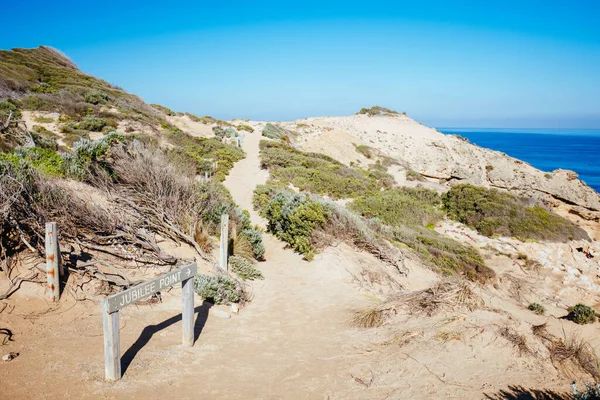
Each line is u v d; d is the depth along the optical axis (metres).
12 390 4.59
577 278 16.73
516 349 6.04
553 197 36.50
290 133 48.25
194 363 5.95
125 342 6.23
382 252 13.56
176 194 11.44
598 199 34.66
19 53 40.53
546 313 12.30
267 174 26.30
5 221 7.27
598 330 10.18
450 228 21.41
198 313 7.99
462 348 6.09
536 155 142.38
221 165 26.17
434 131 58.66
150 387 5.09
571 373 5.55
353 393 5.18
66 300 6.88
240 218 13.70
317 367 6.11
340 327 8.16
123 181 11.74
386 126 58.53
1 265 6.88
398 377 5.51
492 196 22.78
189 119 40.88
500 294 14.48
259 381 5.60
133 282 7.87
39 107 26.27
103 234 8.99
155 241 9.81
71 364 5.34
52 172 10.60
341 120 60.94
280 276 11.56
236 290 9.26
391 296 9.79
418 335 6.72
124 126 27.56
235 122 51.81
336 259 12.50
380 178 33.28
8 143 14.01
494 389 4.98
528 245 19.02
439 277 13.62
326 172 28.97
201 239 10.88
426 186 34.62
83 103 29.20
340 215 14.56
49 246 6.64
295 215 13.71
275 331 7.81
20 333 5.84
